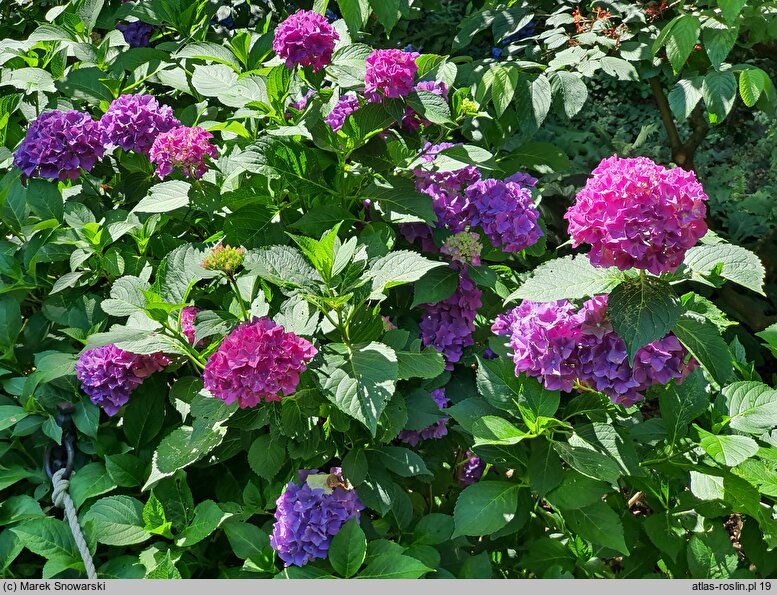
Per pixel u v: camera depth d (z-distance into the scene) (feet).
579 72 9.62
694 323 5.43
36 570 5.97
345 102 7.30
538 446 5.61
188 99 10.11
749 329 12.09
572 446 5.48
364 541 5.20
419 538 5.73
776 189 15.57
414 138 7.50
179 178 7.48
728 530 8.41
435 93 7.13
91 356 6.08
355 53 7.36
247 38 8.23
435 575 5.50
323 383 5.23
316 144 6.61
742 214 14.24
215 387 4.99
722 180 16.62
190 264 5.99
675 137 12.28
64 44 10.22
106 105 8.63
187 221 7.64
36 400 6.29
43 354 6.45
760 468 5.48
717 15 9.07
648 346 5.26
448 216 7.21
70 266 7.28
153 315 5.36
